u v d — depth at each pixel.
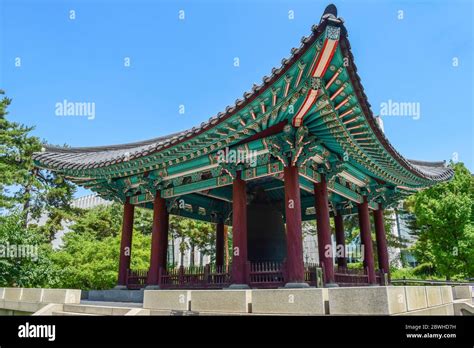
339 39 10.33
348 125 14.56
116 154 23.97
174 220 49.78
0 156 42.28
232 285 14.96
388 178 20.69
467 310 11.25
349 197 20.47
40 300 14.69
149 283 19.05
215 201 25.00
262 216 19.83
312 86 11.84
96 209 52.38
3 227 27.48
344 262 22.84
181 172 19.33
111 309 10.70
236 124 14.88
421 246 37.53
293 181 14.80
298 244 14.09
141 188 21.56
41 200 48.03
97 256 33.66
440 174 24.45
